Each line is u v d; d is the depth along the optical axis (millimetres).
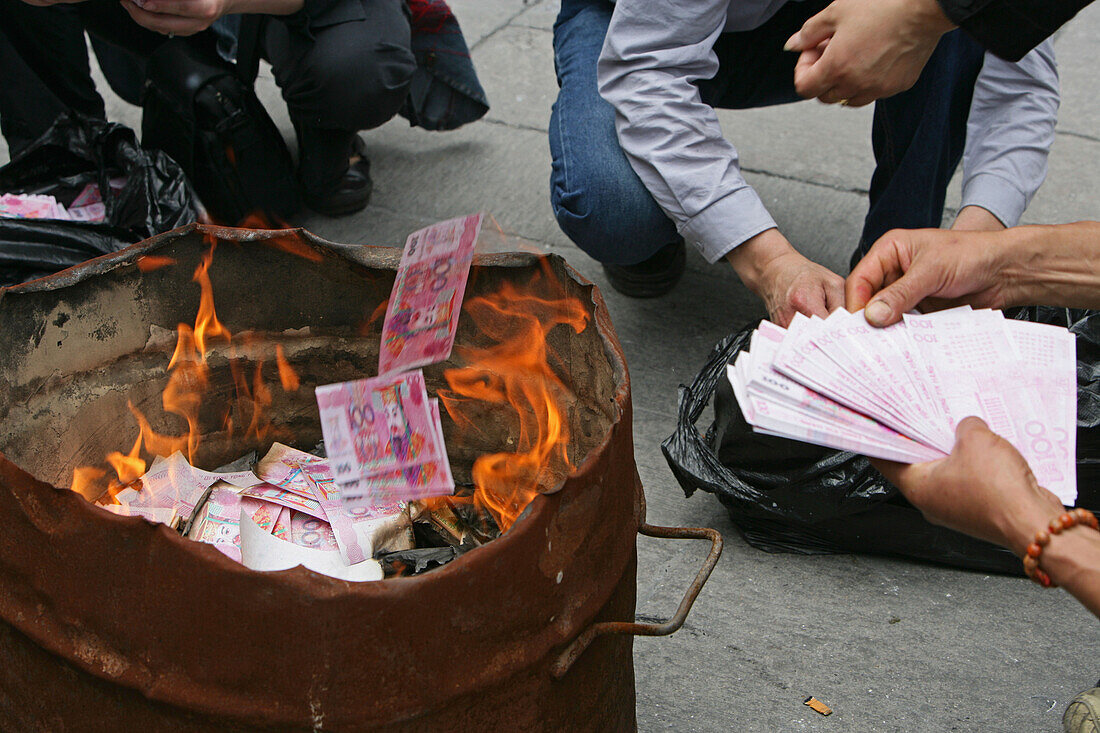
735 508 1941
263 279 1629
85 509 1010
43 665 1114
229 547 1555
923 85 2201
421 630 1015
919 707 1628
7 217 2166
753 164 3209
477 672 1067
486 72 3670
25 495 1039
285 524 1649
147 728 1091
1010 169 2002
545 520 1062
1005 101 2037
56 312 1467
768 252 1878
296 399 1796
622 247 2281
